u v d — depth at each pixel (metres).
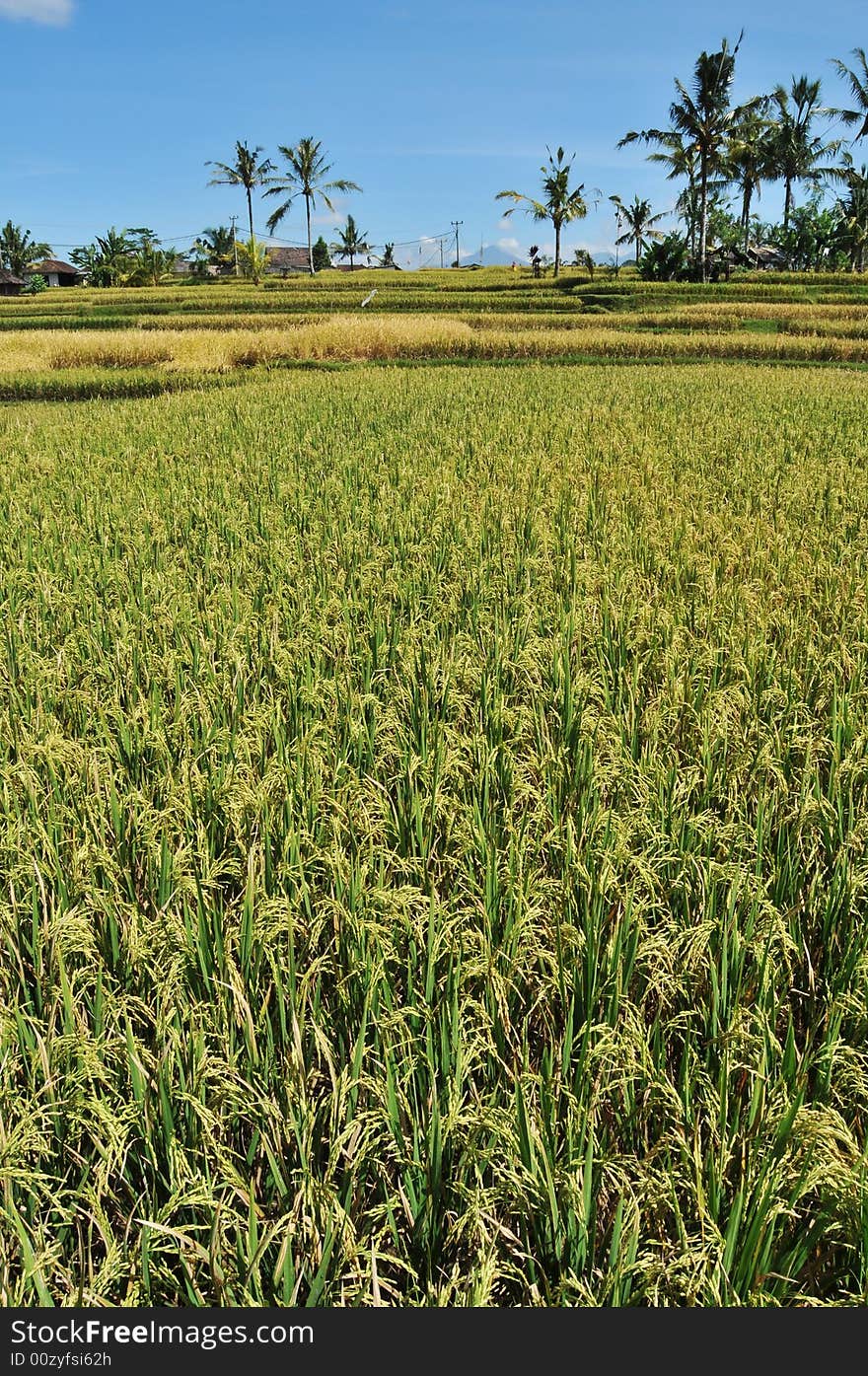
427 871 4.08
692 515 10.70
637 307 56.94
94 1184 2.90
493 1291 2.80
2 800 4.62
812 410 19.47
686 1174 2.79
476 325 48.22
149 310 60.25
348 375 29.73
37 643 6.94
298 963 3.72
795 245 73.88
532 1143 2.69
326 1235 2.54
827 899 3.89
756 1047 3.08
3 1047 3.06
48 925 3.56
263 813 4.25
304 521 10.91
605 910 3.84
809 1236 2.64
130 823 4.42
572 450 15.07
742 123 55.12
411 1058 2.98
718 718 5.28
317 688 5.79
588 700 5.87
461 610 7.59
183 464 14.59
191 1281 2.53
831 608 7.48
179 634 6.95
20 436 17.53
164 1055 2.94
